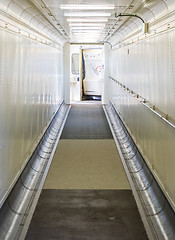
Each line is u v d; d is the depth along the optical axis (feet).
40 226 13.75
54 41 35.50
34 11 18.24
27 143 18.89
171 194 13.10
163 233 12.81
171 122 12.86
